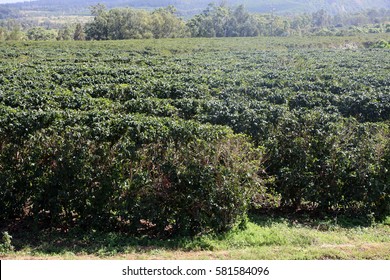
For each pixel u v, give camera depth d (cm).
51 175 919
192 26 11100
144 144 932
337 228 1003
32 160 924
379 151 1076
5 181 937
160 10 11362
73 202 920
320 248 843
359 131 1191
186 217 906
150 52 5216
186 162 902
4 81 2073
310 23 15525
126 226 926
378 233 979
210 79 2216
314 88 2089
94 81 2202
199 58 4000
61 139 928
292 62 3581
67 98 1570
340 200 1078
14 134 1001
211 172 888
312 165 1072
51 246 859
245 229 945
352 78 2423
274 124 1280
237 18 11788
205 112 1481
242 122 1277
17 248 855
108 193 905
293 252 820
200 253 825
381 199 1076
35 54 4472
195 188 890
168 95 1880
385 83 2292
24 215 980
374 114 1750
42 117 1067
